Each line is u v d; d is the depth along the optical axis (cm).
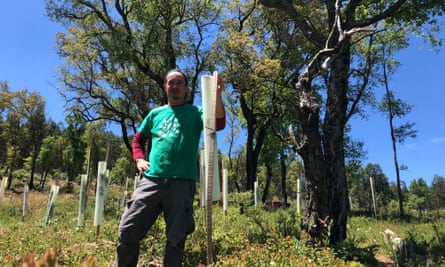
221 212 1291
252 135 2839
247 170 2842
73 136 4594
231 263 408
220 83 355
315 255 535
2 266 489
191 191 334
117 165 4144
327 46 780
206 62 2583
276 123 2838
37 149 5206
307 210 709
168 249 312
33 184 5322
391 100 2409
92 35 2388
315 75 750
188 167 334
